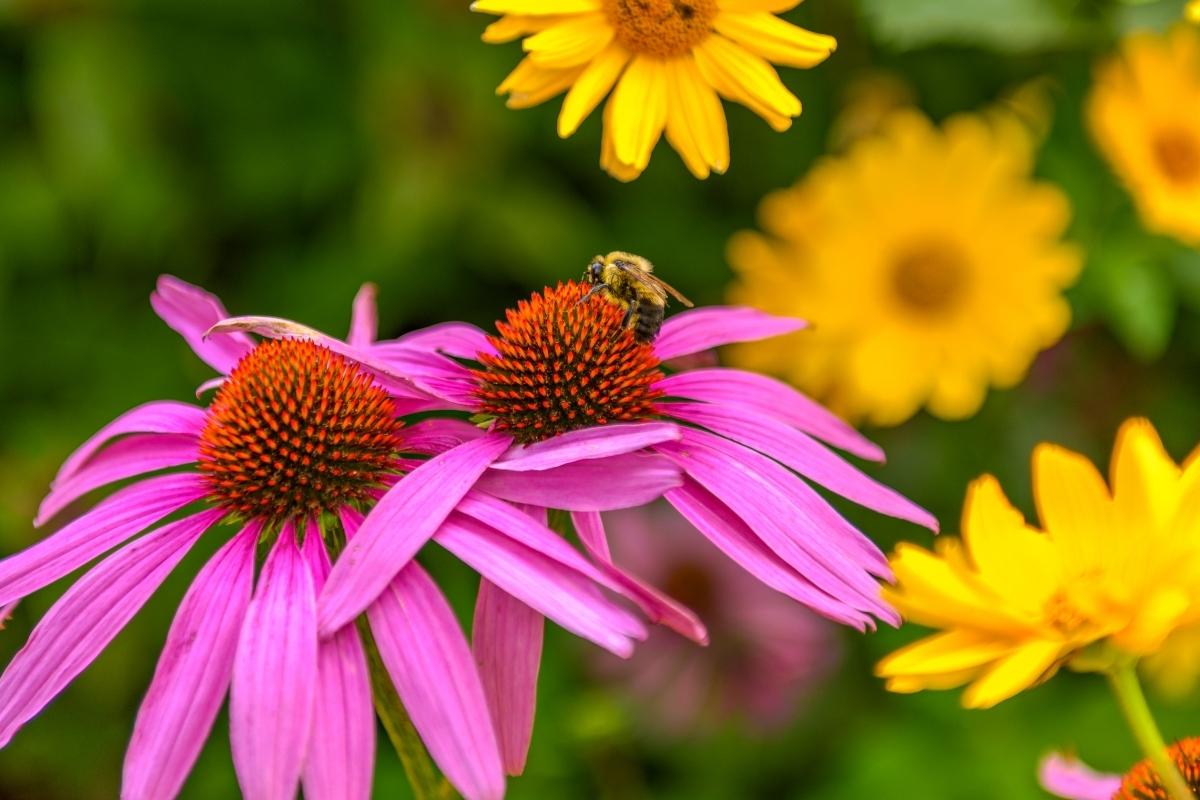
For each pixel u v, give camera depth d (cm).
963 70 80
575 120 67
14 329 90
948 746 80
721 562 83
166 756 61
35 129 91
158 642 86
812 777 83
